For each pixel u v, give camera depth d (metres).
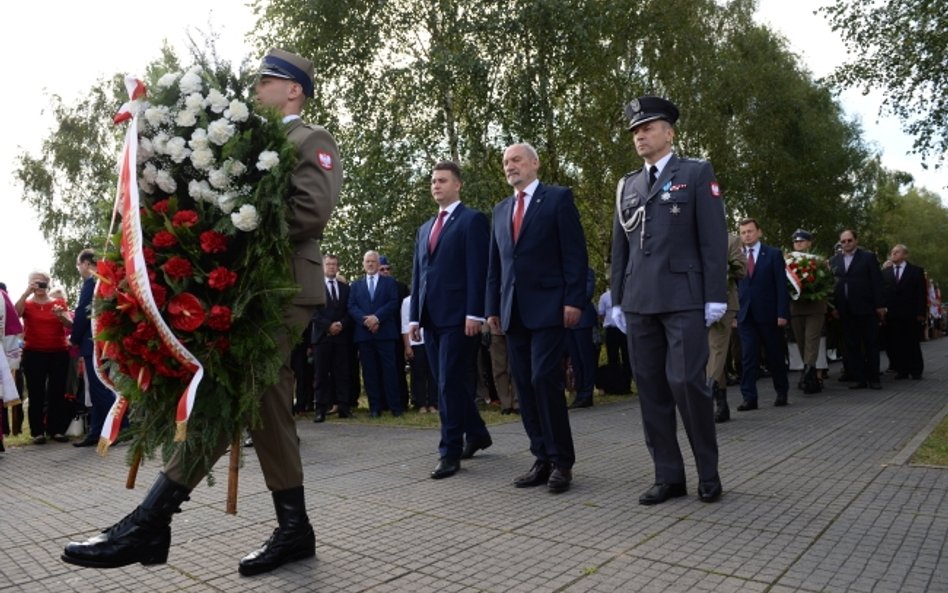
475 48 16.25
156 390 2.90
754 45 25.12
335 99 17.36
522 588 2.85
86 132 31.36
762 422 7.11
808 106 27.95
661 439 4.29
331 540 3.56
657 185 4.41
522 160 4.93
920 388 9.83
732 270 7.38
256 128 3.03
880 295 10.06
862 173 33.84
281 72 3.41
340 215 16.44
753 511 3.83
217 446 2.98
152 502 2.85
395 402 9.37
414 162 16.64
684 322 4.20
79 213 31.28
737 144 25.88
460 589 2.87
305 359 10.06
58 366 8.52
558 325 4.60
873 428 6.40
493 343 9.30
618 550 3.26
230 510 3.01
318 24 16.69
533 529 3.65
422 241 5.70
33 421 8.45
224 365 2.92
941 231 66.81
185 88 2.96
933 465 4.73
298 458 3.28
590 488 4.55
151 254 2.84
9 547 3.67
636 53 21.16
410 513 4.04
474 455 5.94
